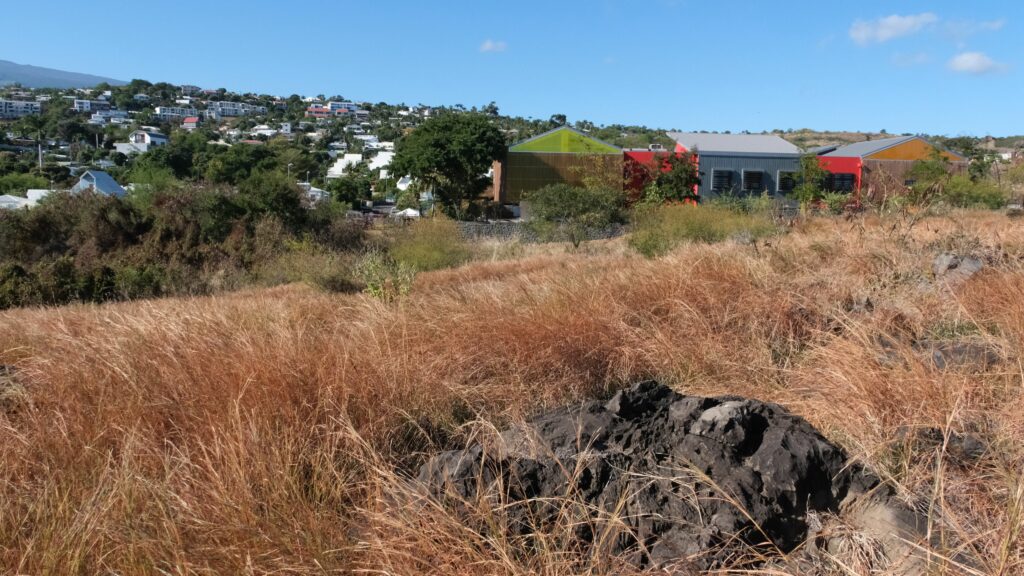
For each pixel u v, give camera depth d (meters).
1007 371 3.44
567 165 56.91
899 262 6.54
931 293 5.46
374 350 4.25
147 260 27.03
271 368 3.70
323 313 6.76
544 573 2.11
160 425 3.38
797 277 6.33
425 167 54.12
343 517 2.58
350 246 28.45
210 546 2.28
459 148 53.59
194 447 3.08
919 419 3.05
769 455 2.57
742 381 4.29
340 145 192.00
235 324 5.36
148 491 2.63
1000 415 3.05
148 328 4.94
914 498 2.51
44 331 5.91
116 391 3.73
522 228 34.25
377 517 2.32
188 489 2.64
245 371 3.67
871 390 3.33
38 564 2.26
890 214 8.60
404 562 2.17
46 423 3.39
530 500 2.37
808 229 12.73
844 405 3.32
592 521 2.32
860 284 6.06
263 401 3.40
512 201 57.56
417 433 3.46
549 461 2.65
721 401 2.95
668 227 17.25
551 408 3.90
